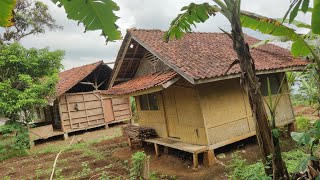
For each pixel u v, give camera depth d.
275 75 10.25
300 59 9.88
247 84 4.51
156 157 9.98
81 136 16.45
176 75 7.90
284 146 8.99
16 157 12.43
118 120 18.91
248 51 4.49
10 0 2.57
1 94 12.11
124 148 12.09
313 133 4.10
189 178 7.69
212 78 7.45
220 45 10.84
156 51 8.73
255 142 9.55
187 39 10.83
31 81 12.95
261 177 4.49
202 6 5.14
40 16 16.25
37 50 13.42
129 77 11.95
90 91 17.98
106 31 3.26
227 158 8.64
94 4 2.96
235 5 4.38
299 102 14.67
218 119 8.62
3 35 15.15
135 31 10.01
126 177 8.37
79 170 9.66
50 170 9.90
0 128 13.23
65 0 2.91
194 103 8.62
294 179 4.70
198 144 8.69
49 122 18.52
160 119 10.42
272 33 5.34
